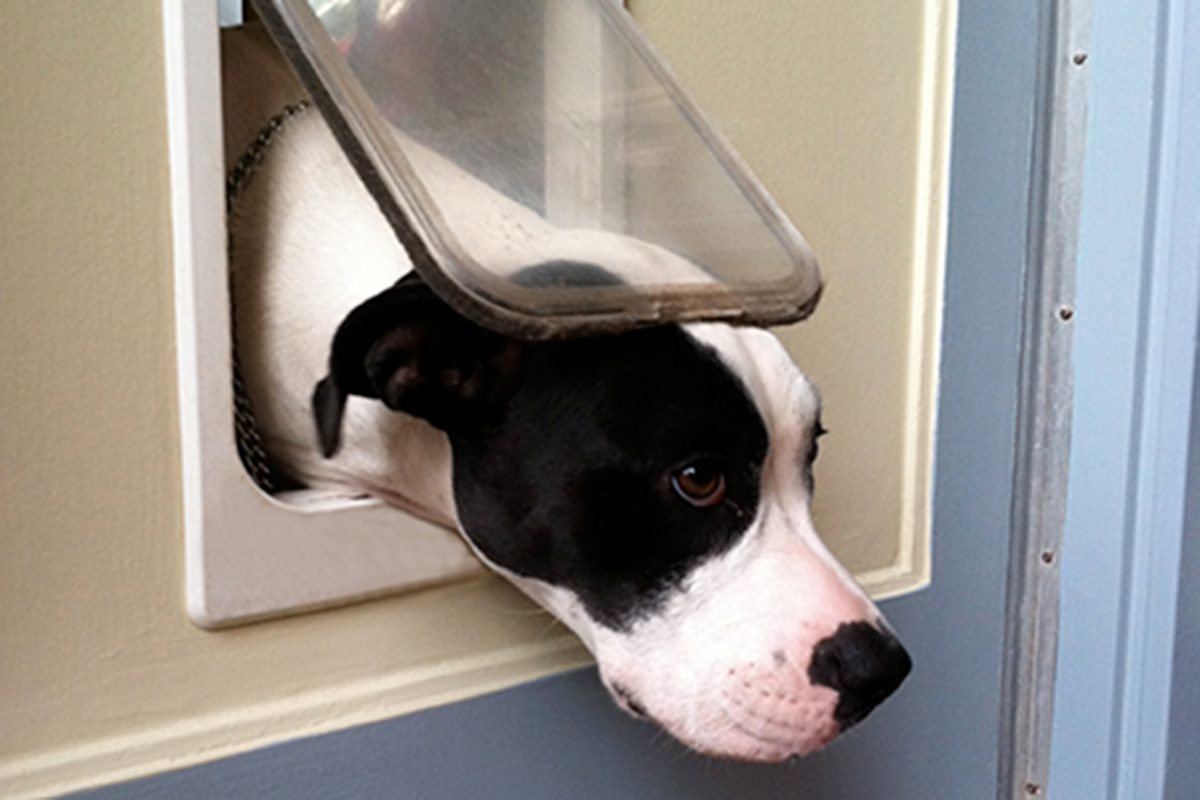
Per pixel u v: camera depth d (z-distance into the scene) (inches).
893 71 46.7
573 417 31.1
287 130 37.6
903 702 49.9
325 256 35.1
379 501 34.4
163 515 31.4
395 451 33.6
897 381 48.8
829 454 46.9
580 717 39.1
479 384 31.7
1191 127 47.3
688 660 30.7
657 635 31.2
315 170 36.6
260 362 35.5
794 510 33.4
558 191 33.0
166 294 30.9
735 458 31.4
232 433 31.4
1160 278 48.7
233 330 36.1
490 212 29.9
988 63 48.8
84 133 29.3
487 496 32.4
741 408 31.3
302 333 34.7
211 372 30.9
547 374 31.4
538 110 34.6
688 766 41.9
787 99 43.9
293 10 31.1
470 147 32.0
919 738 51.0
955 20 47.5
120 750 31.0
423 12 34.0
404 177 28.6
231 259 36.5
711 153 35.4
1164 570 50.4
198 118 30.2
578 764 39.3
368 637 34.9
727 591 31.1
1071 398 52.0
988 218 50.0
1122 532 50.8
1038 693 54.5
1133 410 50.0
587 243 31.1
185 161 30.1
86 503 30.2
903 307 48.6
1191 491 49.9
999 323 51.2
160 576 31.4
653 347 31.1
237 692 32.8
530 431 31.6
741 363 31.7
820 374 46.3
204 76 30.1
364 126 29.2
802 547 32.3
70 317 29.5
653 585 31.3
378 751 34.9
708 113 41.9
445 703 36.0
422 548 35.1
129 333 30.4
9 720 29.6
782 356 33.3
